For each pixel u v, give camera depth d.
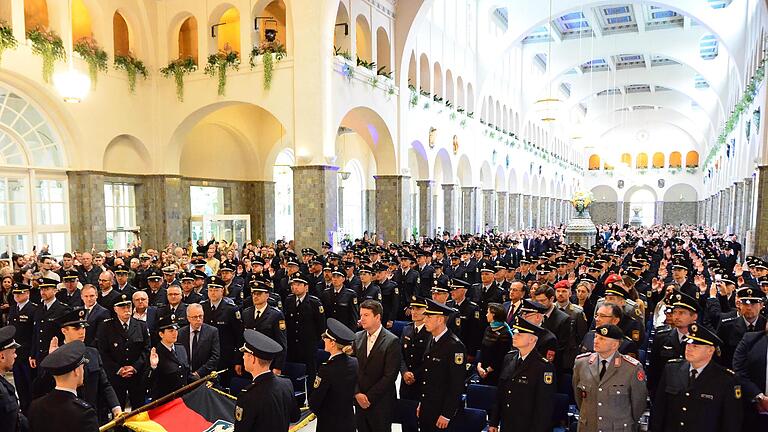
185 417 4.94
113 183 17.41
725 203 35.25
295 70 16.56
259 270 11.34
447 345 5.29
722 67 35.03
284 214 26.97
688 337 4.38
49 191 15.66
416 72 23.20
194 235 20.97
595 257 13.59
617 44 37.16
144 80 18.11
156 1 18.48
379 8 20.33
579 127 47.72
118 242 17.91
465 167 30.36
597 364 4.60
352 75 17.97
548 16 29.67
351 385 4.97
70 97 12.57
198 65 18.22
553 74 39.69
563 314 6.63
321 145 16.39
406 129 21.98
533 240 25.72
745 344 5.30
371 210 30.77
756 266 10.37
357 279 10.33
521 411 4.75
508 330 6.31
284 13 20.81
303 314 7.86
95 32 16.67
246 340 4.22
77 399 4.05
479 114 31.27
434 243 18.61
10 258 13.95
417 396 6.06
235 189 23.41
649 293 9.79
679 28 35.50
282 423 4.16
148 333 6.52
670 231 36.94
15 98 14.65
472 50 30.44
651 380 5.98
